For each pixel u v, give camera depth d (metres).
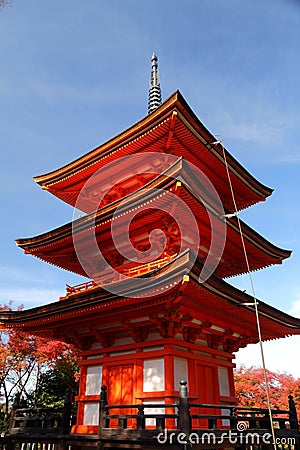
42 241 16.84
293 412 14.10
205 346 14.09
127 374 13.05
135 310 12.33
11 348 29.42
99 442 10.77
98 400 13.43
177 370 12.21
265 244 17.02
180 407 9.56
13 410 14.62
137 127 14.83
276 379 30.50
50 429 12.83
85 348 15.02
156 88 23.19
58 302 13.77
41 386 31.78
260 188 18.81
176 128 14.17
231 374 15.29
